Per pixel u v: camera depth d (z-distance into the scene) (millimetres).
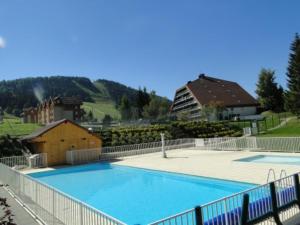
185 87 85188
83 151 29078
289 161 22719
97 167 27484
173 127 43219
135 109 90938
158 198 16266
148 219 13047
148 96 97938
